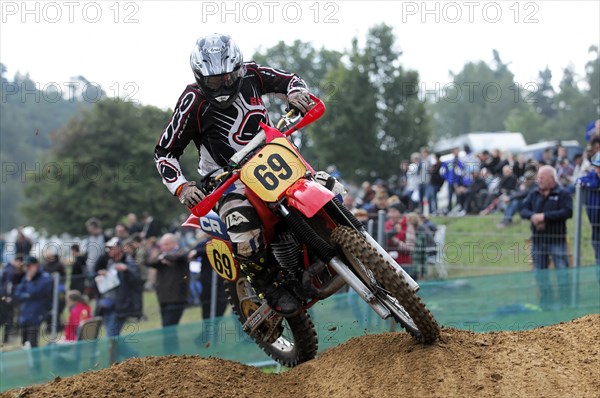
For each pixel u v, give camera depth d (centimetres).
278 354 2147
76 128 7006
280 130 1845
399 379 1588
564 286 2786
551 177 3316
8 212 11288
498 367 1576
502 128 13962
